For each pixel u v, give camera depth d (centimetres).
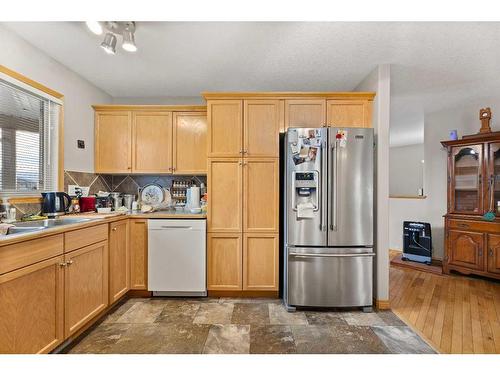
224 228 260
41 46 217
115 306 244
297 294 235
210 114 262
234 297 264
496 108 347
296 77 276
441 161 405
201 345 184
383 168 246
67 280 173
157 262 258
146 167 299
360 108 259
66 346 182
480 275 324
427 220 422
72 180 262
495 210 322
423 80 286
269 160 259
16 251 136
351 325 213
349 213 235
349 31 195
